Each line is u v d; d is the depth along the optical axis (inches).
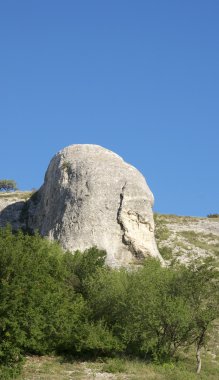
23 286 963.3
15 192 2175.2
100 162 1594.5
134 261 1497.3
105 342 1020.5
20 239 1118.4
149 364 1016.2
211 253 1806.1
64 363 1003.3
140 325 1044.5
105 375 943.0
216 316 1054.4
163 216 2228.1
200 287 1071.6
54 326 1001.5
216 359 1113.4
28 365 975.6
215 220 2229.3
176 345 1087.0
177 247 1817.2
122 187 1550.2
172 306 1034.7
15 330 937.5
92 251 1256.2
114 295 1093.1
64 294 1068.5
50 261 1111.6
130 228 1514.5
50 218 1577.3
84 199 1518.2
